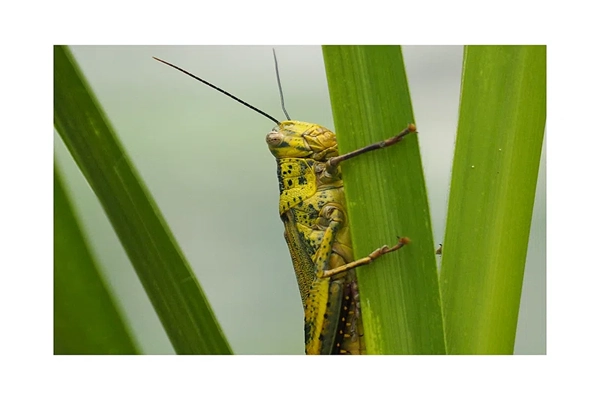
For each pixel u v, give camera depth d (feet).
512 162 1.14
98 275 1.14
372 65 1.14
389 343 1.15
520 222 1.14
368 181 1.15
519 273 1.14
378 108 1.14
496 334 1.14
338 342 1.27
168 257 1.16
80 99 1.15
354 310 1.27
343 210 1.27
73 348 1.13
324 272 1.25
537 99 1.14
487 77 1.14
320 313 1.27
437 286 1.14
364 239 1.15
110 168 1.15
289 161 1.27
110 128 1.15
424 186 1.14
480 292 1.14
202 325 1.17
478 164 1.14
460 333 1.15
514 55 1.14
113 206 1.16
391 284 1.15
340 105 1.15
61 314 1.13
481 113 1.14
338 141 1.15
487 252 1.14
